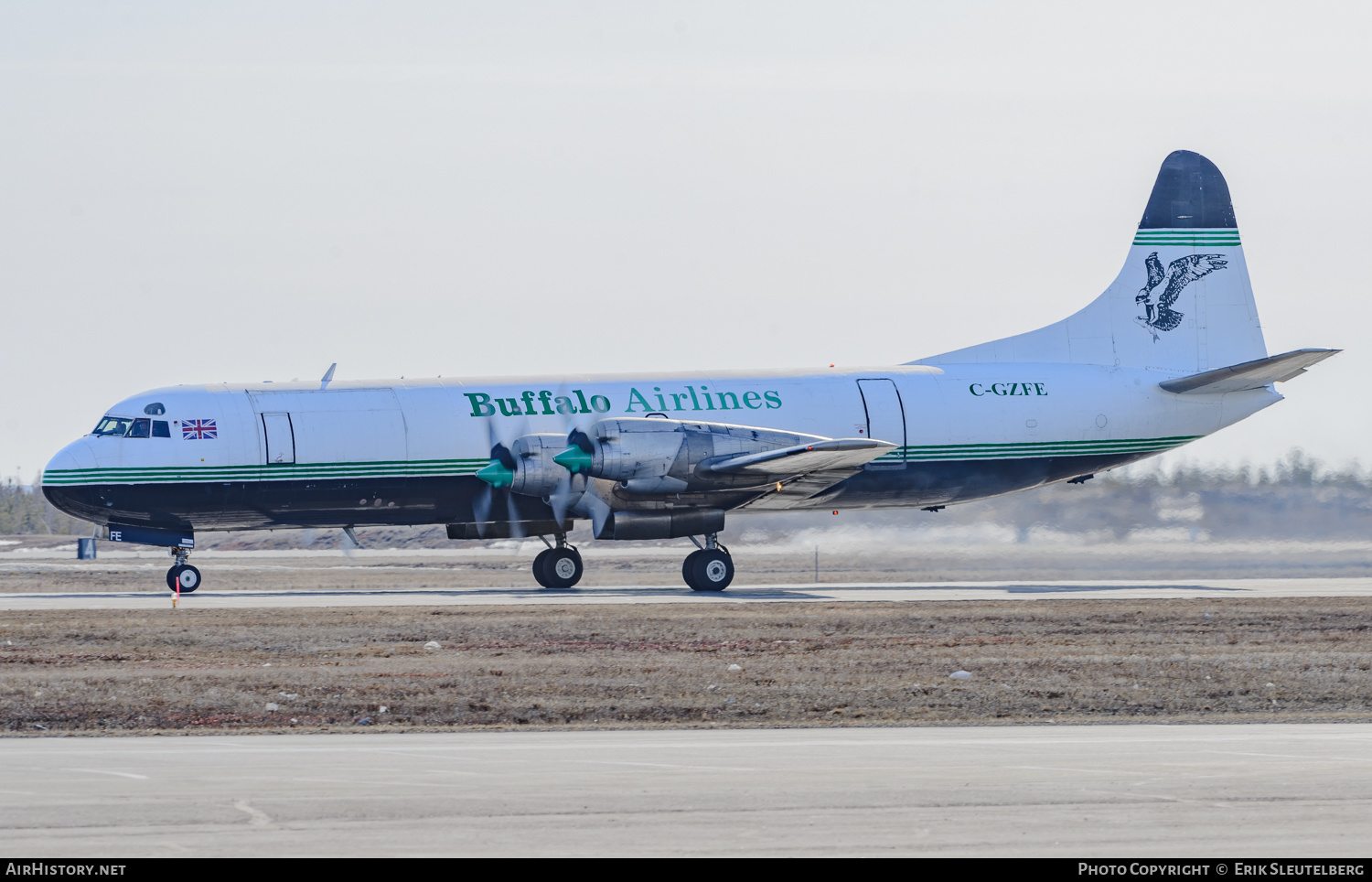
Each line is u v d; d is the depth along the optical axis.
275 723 60.84
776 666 78.75
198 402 126.81
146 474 123.94
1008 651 85.94
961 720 61.31
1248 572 165.25
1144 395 147.75
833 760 46.56
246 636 92.19
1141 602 120.81
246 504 126.94
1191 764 45.59
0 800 39.28
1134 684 72.62
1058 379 146.00
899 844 34.22
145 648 86.44
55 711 62.91
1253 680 74.50
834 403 138.38
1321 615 108.88
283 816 37.09
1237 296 154.38
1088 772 43.81
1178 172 153.75
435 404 130.62
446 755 48.06
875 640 91.12
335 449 127.38
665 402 135.00
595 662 79.94
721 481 127.31
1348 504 182.25
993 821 36.72
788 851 33.56
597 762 46.19
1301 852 33.59
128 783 41.84
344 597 128.75
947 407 141.00
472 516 132.88
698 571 134.12
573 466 124.75
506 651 85.44
